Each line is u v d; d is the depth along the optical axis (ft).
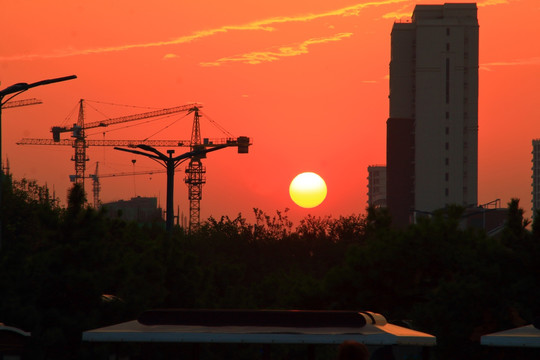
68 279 195.72
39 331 189.16
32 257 197.77
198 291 277.64
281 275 374.02
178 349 225.56
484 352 201.57
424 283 230.68
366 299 230.07
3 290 193.36
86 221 209.97
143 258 251.80
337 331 112.68
